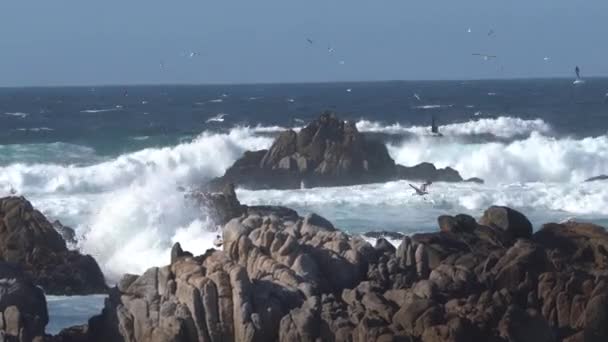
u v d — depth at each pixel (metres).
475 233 81.06
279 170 147.62
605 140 179.38
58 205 123.50
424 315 62.53
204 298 65.12
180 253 72.31
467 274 69.56
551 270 72.12
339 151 149.62
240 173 146.88
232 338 65.25
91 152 189.00
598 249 79.44
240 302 64.94
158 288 67.00
